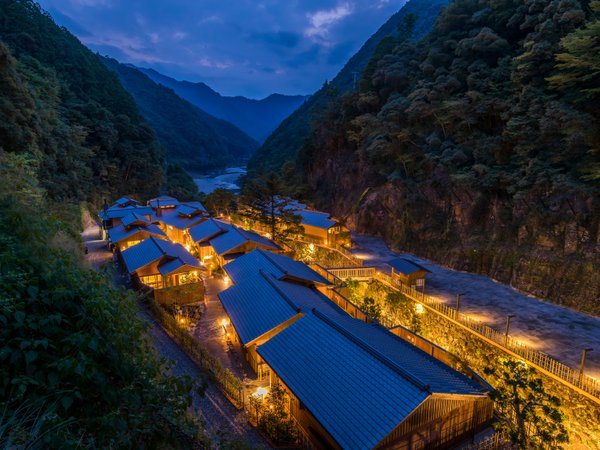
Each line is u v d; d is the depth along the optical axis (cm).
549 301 2509
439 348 1962
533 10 3281
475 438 1353
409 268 2731
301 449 1370
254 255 2875
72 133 6100
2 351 488
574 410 1544
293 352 1555
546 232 2709
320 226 4072
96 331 622
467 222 3434
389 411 1141
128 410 563
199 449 679
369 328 1909
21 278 610
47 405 479
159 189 9000
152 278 2888
